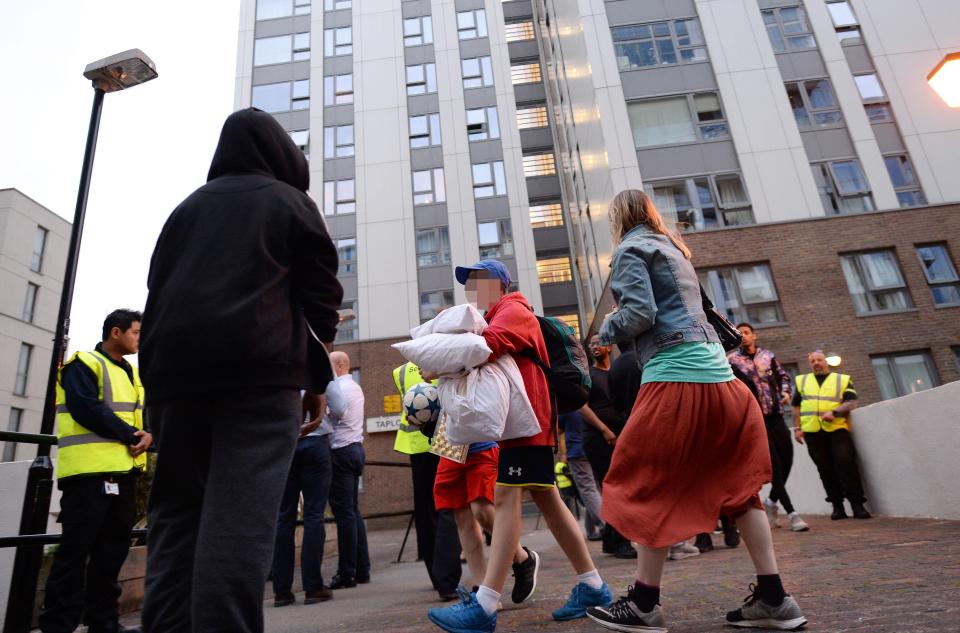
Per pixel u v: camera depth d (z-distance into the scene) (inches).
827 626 83.8
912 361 637.9
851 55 737.6
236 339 61.8
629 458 91.1
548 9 1120.2
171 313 63.9
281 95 1153.4
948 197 677.3
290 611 159.0
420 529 181.2
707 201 693.3
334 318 73.6
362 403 218.1
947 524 201.0
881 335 638.5
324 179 1091.9
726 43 748.6
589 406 226.5
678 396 89.2
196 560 58.2
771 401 252.8
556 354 118.0
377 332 992.2
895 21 747.4
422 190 1079.6
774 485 257.3
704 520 86.9
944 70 255.3
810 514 330.3
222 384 61.4
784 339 641.6
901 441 239.5
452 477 136.3
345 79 1154.0
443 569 154.7
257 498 60.2
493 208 1075.9
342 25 1192.2
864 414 264.8
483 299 119.2
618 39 761.0
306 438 183.5
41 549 130.0
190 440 63.2
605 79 744.3
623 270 96.8
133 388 150.3
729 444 89.4
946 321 638.5
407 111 1129.4
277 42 1189.1
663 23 764.0
